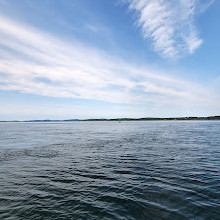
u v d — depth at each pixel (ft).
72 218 24.66
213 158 60.75
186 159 59.52
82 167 51.19
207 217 24.27
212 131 184.75
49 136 152.25
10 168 50.24
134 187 35.22
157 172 45.09
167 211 25.96
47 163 56.13
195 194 31.32
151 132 184.65
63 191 33.96
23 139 127.95
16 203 29.07
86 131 221.05
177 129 226.79
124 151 76.43
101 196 31.55
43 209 27.12
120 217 24.82
